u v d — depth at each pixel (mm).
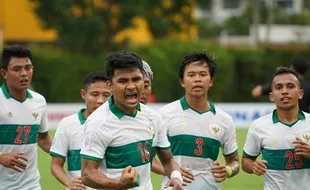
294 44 103125
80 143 23016
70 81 97312
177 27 112625
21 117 23625
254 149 22672
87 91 23203
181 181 18656
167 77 94062
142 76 17516
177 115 22656
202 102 22594
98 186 17234
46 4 101000
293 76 22094
